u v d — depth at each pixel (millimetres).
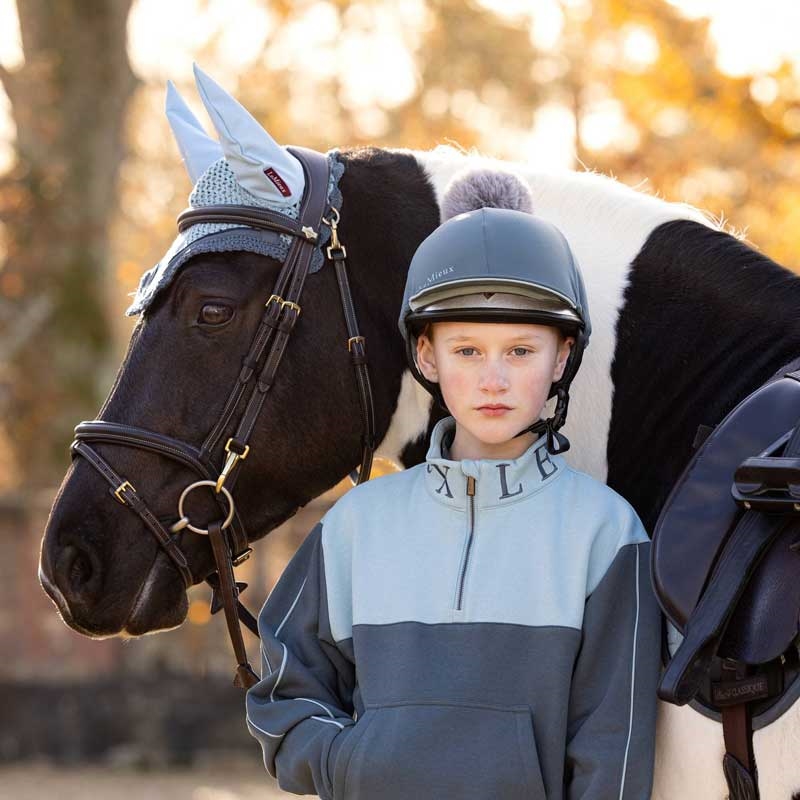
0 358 15227
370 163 3596
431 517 3062
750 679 2693
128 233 20938
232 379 3381
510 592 2920
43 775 12117
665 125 16906
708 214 3697
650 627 2875
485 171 3244
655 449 3293
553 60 18844
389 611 2982
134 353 3426
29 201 15641
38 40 15805
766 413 2885
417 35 20375
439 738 2793
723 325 3262
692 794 2840
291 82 20641
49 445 15430
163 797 11117
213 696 12820
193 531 3373
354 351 3436
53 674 12945
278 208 3414
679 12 16609
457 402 3037
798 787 2641
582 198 3502
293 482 3482
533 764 2770
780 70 15594
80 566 3350
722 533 2771
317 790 2920
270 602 3207
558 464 3088
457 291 2990
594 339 3371
